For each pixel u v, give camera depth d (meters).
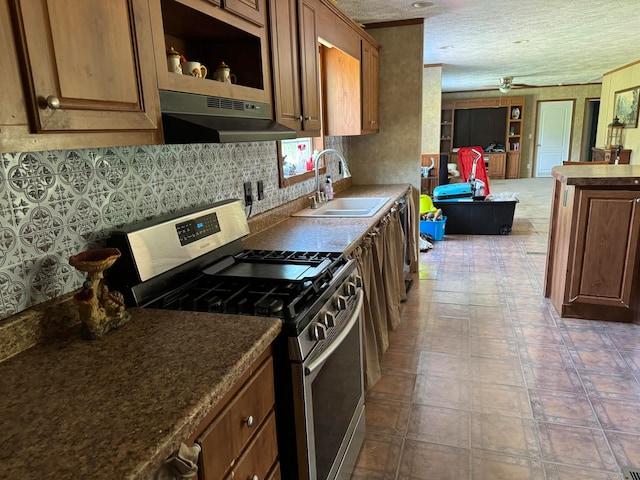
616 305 3.19
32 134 0.88
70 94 0.94
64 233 1.32
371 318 2.41
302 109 2.37
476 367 2.70
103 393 0.95
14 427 0.85
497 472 1.88
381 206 3.20
